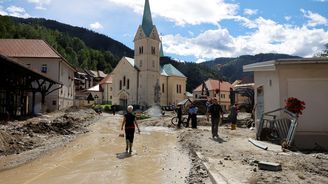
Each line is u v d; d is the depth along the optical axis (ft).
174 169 36.70
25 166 38.01
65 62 159.33
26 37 437.99
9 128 61.21
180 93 314.96
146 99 273.54
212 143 51.34
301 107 45.75
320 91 49.42
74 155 45.42
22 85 101.30
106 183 30.86
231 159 37.32
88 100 267.80
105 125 104.63
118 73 287.48
